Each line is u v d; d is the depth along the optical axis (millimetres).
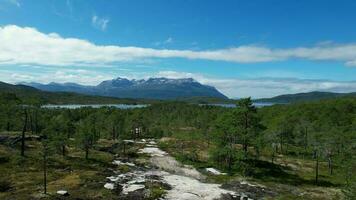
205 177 85750
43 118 134000
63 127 118438
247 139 88000
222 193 67812
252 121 91812
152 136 160000
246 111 90312
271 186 78375
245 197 66562
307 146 140125
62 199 60219
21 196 60750
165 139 148750
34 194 62062
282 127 143750
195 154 106875
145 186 71000
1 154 86500
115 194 65250
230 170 91875
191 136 153000
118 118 154000
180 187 71875
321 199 69062
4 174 74188
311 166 109062
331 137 112375
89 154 106000
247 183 79188
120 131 149875
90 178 75750
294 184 81875
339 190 77125
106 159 101062
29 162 85250
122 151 118875
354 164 74125
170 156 112438
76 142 100438
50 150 89812
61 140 96500
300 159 122312
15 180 71000
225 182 80312
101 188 68625
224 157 98062
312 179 88688
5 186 66875
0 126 114125
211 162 100000
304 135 147250
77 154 104188
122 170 88062
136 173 85188
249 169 87938
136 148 125562
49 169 82000
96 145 121312
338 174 91438
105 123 152750
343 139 110625
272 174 91312
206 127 154250
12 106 104250
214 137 99938
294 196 70562
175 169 94250
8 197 60031
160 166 97688
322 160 118562
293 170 100438
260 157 114500
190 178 83000
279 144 144625
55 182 71625
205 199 63781
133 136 157000
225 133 95562
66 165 87312
